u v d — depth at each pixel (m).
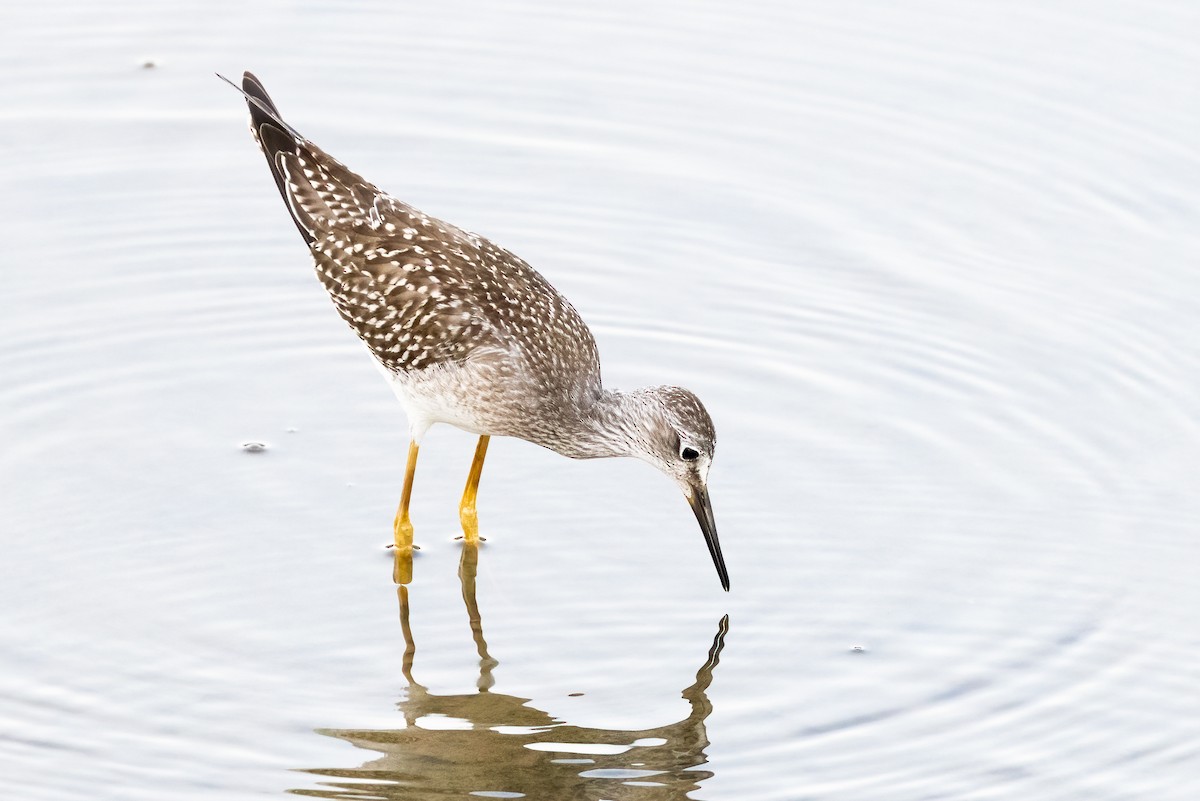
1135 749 11.80
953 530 14.25
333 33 20.78
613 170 18.80
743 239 17.89
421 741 11.75
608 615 13.33
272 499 14.46
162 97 19.62
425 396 14.33
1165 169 18.39
